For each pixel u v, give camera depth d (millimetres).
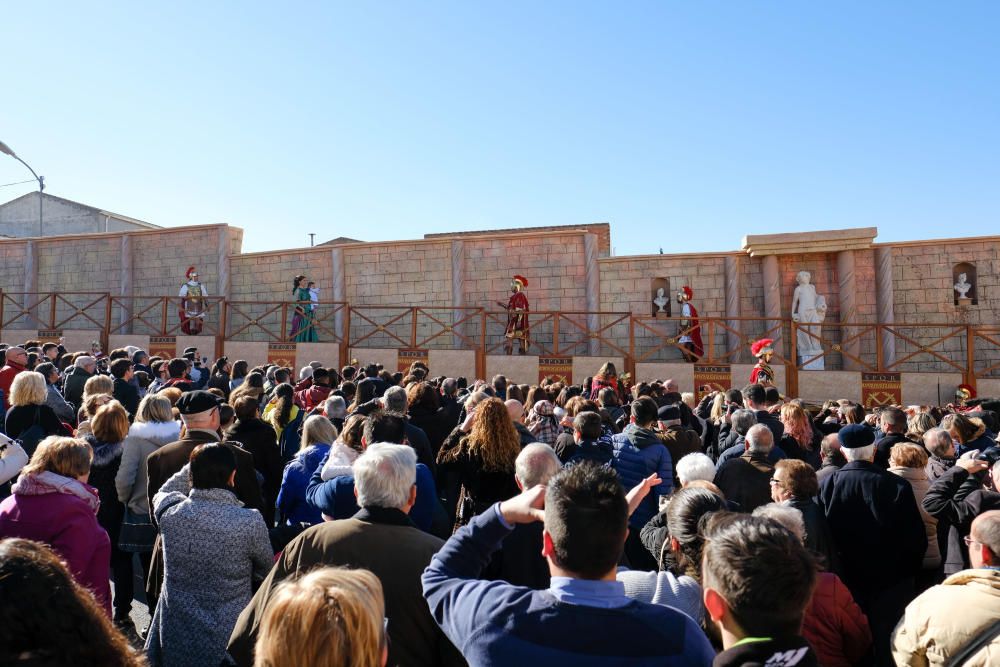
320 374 8789
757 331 19312
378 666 1671
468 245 20484
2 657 1438
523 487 3488
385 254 20922
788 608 1780
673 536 3027
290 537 4051
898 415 6090
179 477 3889
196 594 3318
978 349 18312
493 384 9664
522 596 2008
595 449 5352
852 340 18219
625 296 20172
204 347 18516
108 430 5488
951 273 18484
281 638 1579
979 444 6062
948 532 4977
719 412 8852
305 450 5012
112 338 19328
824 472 4871
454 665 2746
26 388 5984
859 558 4438
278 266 21641
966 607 2643
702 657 1886
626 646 1862
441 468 4863
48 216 36094
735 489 5207
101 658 1544
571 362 17016
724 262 19672
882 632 4301
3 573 1497
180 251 22109
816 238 18500
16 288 23531
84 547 3586
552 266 20031
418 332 20531
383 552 2818
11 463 4680
